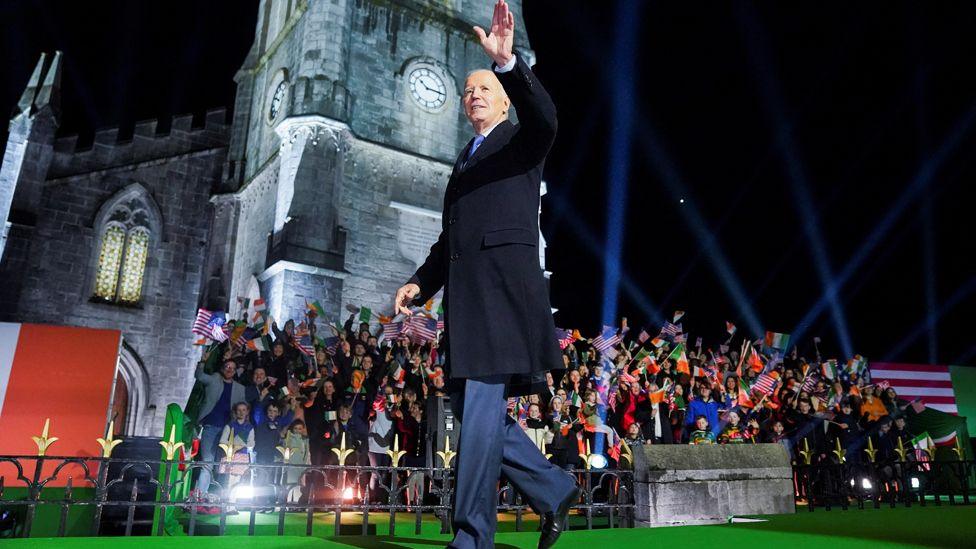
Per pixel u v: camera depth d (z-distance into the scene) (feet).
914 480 38.45
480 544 7.98
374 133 86.12
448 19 96.84
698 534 12.04
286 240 74.95
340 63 84.74
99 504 14.76
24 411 27.07
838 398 42.93
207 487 27.20
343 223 80.53
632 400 37.01
